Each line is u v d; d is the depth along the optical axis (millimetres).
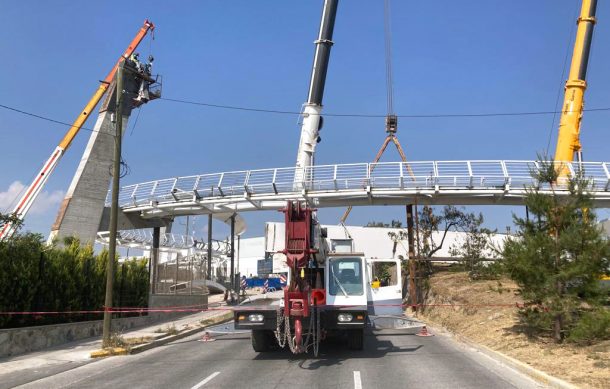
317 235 13719
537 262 12859
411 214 31156
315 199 31422
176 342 17469
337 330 13797
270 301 14430
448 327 19938
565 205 13172
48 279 16625
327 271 13453
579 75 33500
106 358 13836
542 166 14227
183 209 35625
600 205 28672
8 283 14648
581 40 33750
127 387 9766
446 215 34375
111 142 36719
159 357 13844
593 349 11609
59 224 34000
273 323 12828
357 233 54406
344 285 13289
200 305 31500
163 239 52500
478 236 31953
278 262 14891
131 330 20266
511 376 10195
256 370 11234
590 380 8930
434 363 11852
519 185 28703
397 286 16609
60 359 13398
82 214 34844
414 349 14289
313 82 33562
